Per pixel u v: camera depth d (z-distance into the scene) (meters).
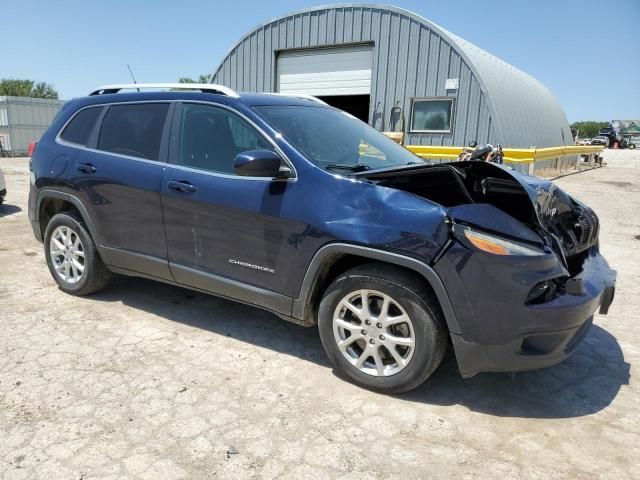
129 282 5.03
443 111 13.86
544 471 2.51
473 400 3.12
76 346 3.66
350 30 14.80
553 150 15.83
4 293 4.66
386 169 3.47
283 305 3.38
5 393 3.03
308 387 3.21
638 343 3.99
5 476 2.36
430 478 2.44
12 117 26.56
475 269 2.73
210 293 3.79
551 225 3.23
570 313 2.75
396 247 2.87
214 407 2.96
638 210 10.59
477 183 3.60
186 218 3.69
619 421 2.95
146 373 3.31
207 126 3.73
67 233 4.55
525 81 19.59
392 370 3.06
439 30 13.43
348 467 2.50
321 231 3.10
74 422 2.78
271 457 2.55
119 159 4.08
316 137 3.65
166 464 2.48
